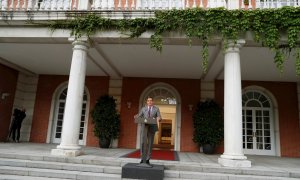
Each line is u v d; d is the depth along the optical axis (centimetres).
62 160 648
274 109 1152
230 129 673
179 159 768
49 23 776
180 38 729
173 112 1611
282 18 681
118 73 1177
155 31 728
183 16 712
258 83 1175
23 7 838
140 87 1216
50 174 572
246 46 756
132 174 536
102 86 1236
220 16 698
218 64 955
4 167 600
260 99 1185
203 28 704
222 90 1184
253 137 1152
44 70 1212
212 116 1054
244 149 1147
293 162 847
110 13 748
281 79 1141
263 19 691
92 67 1096
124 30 744
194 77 1184
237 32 693
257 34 687
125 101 1207
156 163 642
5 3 814
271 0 759
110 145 1147
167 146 1401
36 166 614
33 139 1220
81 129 1227
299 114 1134
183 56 909
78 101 743
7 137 1155
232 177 572
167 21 719
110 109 1118
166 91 1219
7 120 1154
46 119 1238
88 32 750
